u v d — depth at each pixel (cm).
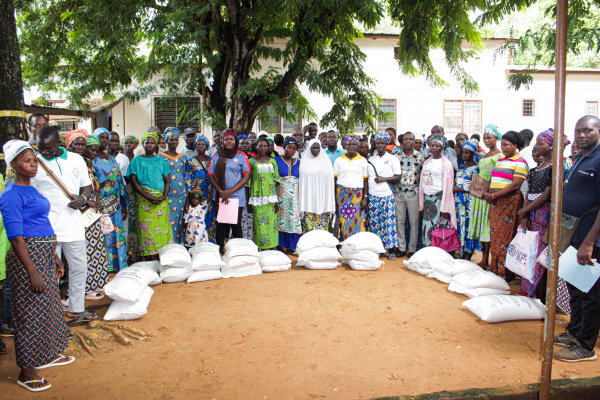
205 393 299
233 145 642
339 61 1134
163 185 605
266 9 946
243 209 668
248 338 390
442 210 643
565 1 279
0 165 421
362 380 315
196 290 534
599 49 888
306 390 301
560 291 435
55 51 1261
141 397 295
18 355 310
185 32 905
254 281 572
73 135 446
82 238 417
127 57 1199
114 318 433
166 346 378
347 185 693
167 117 1619
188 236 655
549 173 448
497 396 291
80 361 353
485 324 422
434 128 716
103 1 961
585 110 1853
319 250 631
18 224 305
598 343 389
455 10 917
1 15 417
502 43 1717
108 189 537
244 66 1049
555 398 302
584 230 359
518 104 1777
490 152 571
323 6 909
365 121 1167
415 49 1013
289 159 711
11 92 426
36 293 313
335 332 401
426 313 450
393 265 663
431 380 315
